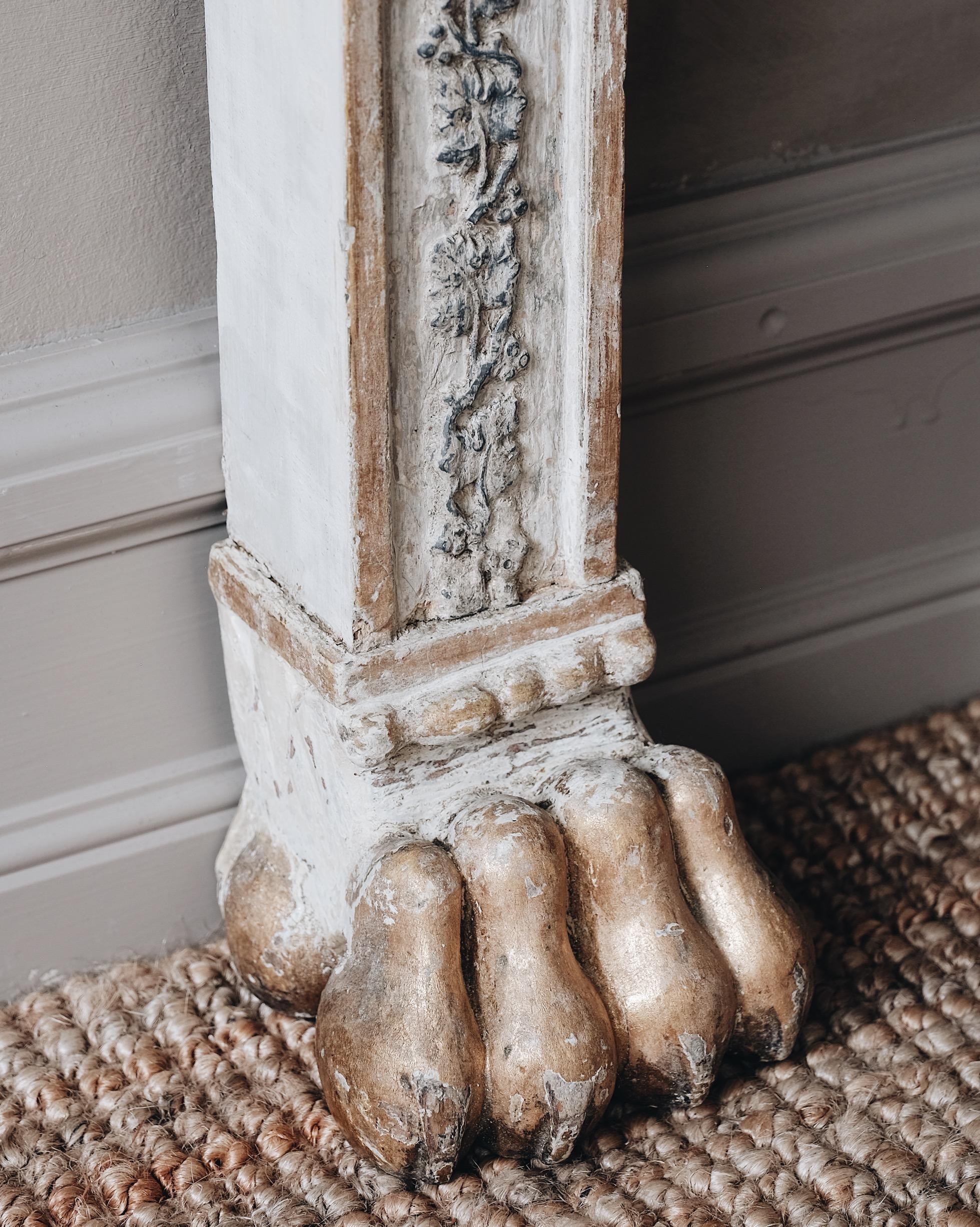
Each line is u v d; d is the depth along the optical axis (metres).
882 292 1.37
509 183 0.96
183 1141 1.13
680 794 1.11
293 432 1.04
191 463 1.17
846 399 1.42
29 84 1.05
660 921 1.07
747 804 1.48
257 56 0.96
